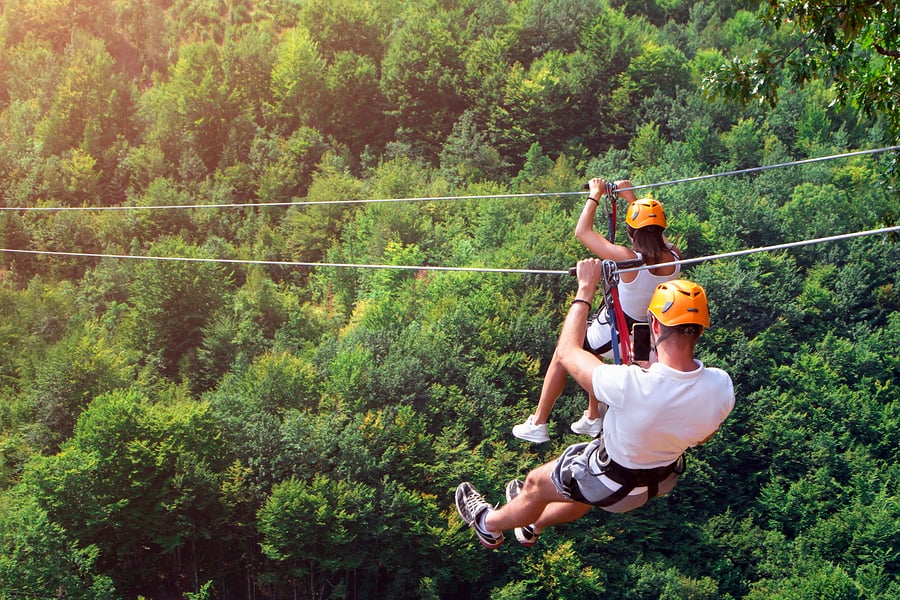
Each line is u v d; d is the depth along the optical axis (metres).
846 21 11.14
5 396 67.19
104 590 44.47
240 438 53.53
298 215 91.06
